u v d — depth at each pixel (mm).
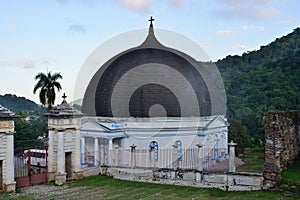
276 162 22625
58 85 53156
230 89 76125
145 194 24156
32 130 59844
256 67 81375
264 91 71125
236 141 59188
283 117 24359
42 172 30750
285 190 22031
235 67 89312
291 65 74375
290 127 25781
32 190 26422
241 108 69312
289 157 25281
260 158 39219
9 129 25906
